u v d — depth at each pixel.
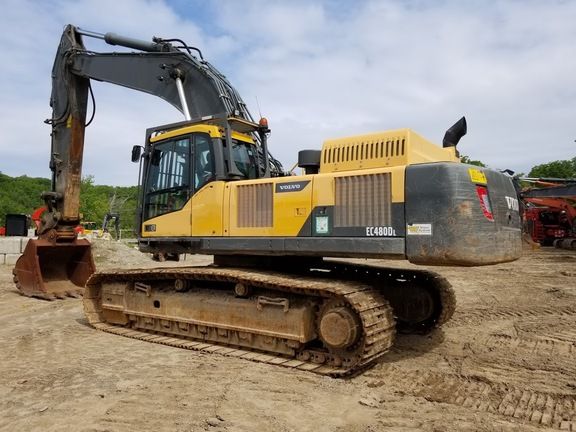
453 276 13.77
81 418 4.00
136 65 8.92
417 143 5.68
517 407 4.35
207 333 6.40
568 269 15.45
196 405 4.28
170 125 7.20
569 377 5.17
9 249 16.19
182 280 6.67
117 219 31.70
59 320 8.05
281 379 5.00
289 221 5.80
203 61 8.39
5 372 5.21
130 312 7.18
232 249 6.19
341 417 4.08
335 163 5.88
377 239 5.24
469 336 6.91
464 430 3.84
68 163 9.96
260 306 5.80
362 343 5.07
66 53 9.82
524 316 8.30
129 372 5.20
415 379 5.10
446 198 4.93
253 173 7.12
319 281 5.59
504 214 5.43
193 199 6.62
